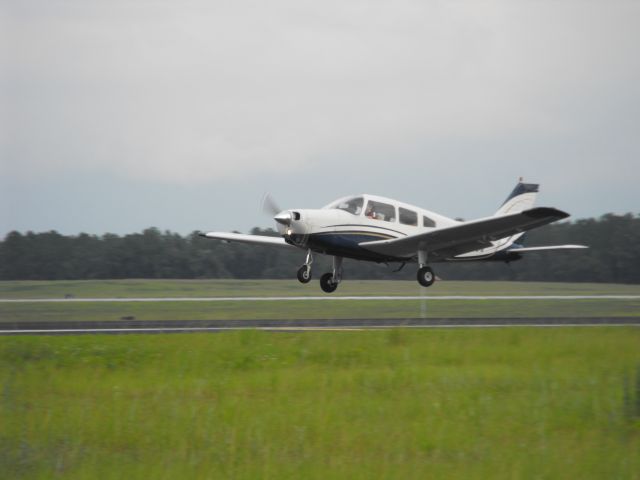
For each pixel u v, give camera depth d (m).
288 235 71.25
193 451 27.44
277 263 185.75
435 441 28.70
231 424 30.39
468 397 35.47
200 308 85.75
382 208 74.94
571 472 25.73
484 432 30.14
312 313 79.94
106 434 29.09
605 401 34.59
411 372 40.84
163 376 40.59
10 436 28.70
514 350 47.81
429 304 94.88
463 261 84.62
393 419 31.70
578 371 42.03
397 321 69.19
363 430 29.97
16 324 64.69
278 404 33.69
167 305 89.62
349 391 36.88
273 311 82.31
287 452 27.56
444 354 46.75
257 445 27.95
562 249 86.94
